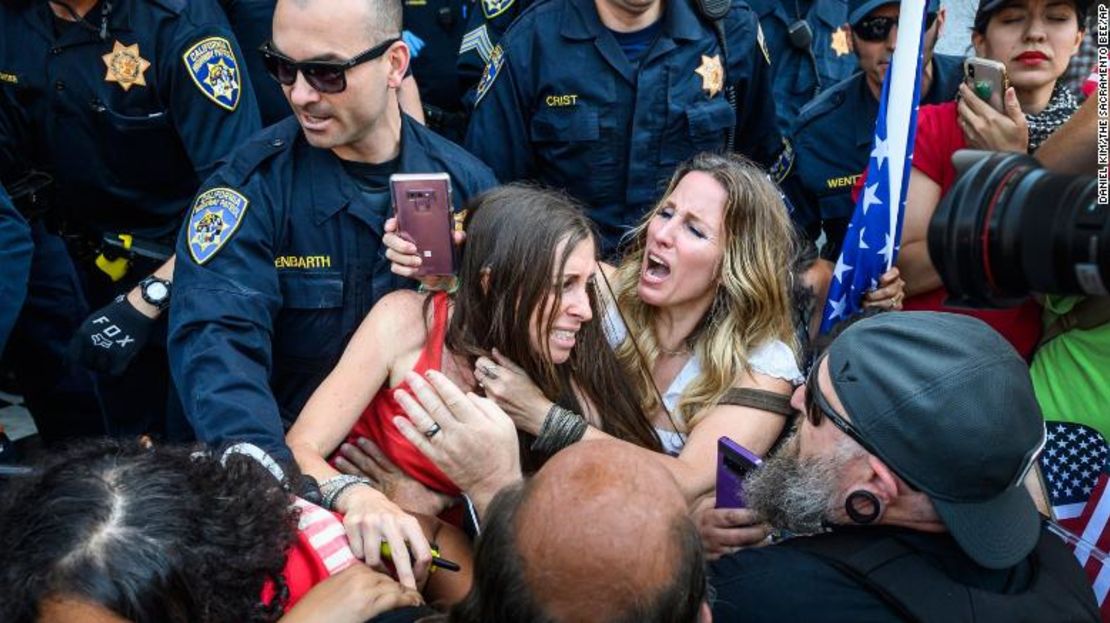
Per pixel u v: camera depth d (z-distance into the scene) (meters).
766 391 2.22
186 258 2.27
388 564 1.73
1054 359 2.22
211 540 1.30
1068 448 2.14
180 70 2.82
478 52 3.63
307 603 1.52
